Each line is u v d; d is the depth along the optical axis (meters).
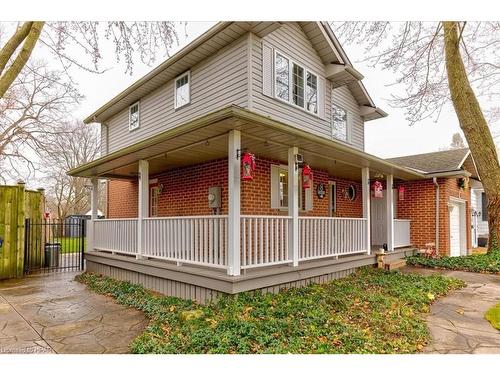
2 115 15.33
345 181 12.16
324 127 10.51
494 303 6.00
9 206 9.06
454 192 12.51
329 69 10.63
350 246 8.31
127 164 8.40
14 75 7.08
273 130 5.55
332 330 4.32
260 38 8.48
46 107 16.42
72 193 27.45
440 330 4.64
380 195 9.54
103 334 4.61
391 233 10.03
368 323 4.70
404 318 4.91
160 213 10.80
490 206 10.55
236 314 4.63
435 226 11.37
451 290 6.97
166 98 10.70
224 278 5.21
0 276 8.78
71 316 5.43
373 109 13.39
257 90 8.22
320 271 7.05
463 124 10.76
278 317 4.68
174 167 9.91
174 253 6.51
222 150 7.40
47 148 17.00
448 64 10.70
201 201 9.05
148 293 6.65
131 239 7.91
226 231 5.66
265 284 5.72
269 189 8.56
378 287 6.87
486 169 10.59
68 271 10.08
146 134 11.52
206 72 9.23
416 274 8.40
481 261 9.52
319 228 7.32
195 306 5.47
